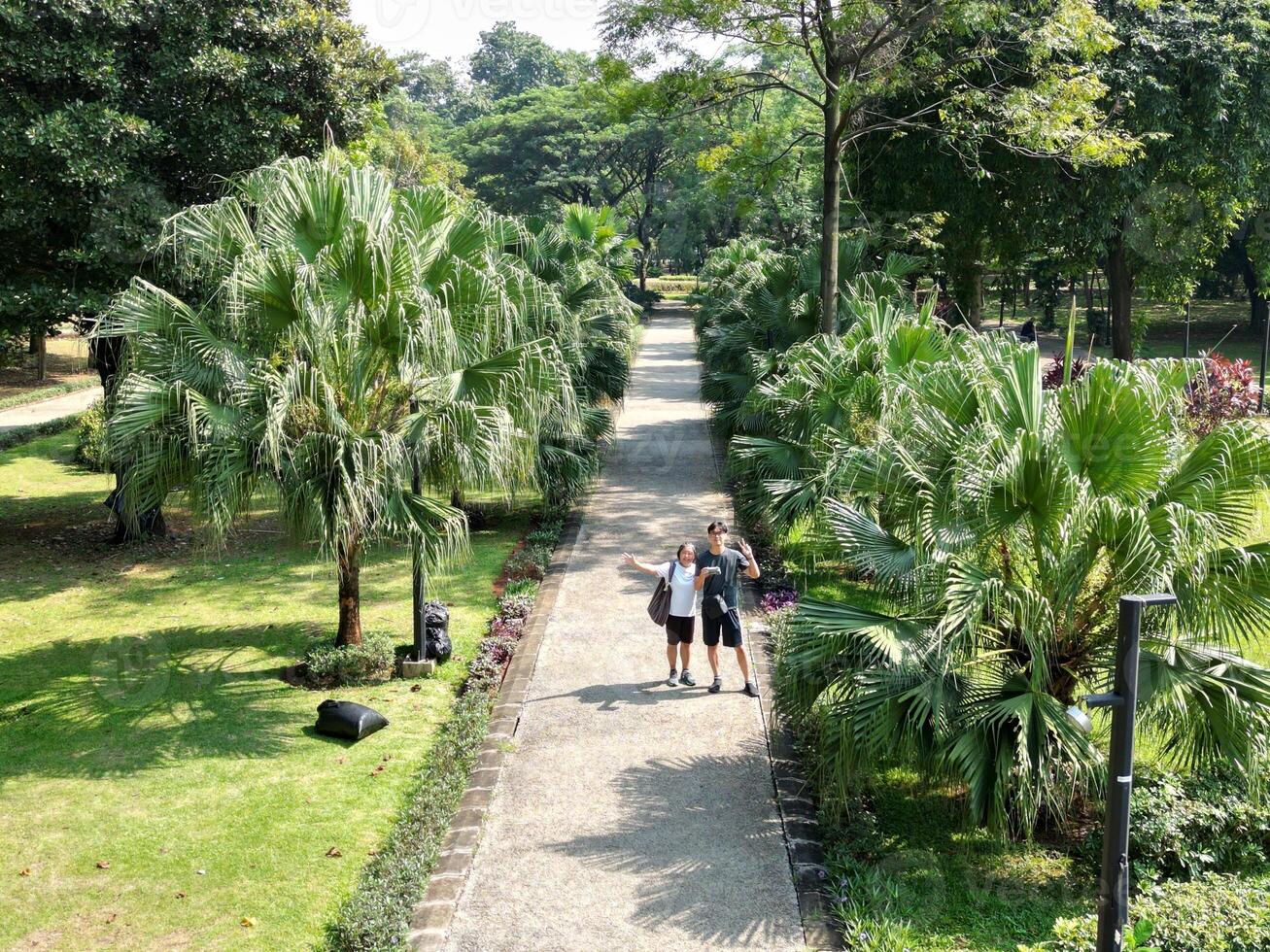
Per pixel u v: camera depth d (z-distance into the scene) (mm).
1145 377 6445
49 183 12406
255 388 8492
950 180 21500
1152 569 5848
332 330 8617
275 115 13602
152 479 8758
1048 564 6262
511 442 9383
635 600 11695
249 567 13477
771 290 17656
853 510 7539
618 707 8828
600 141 52688
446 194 10242
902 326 11430
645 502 16438
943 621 5863
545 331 12789
